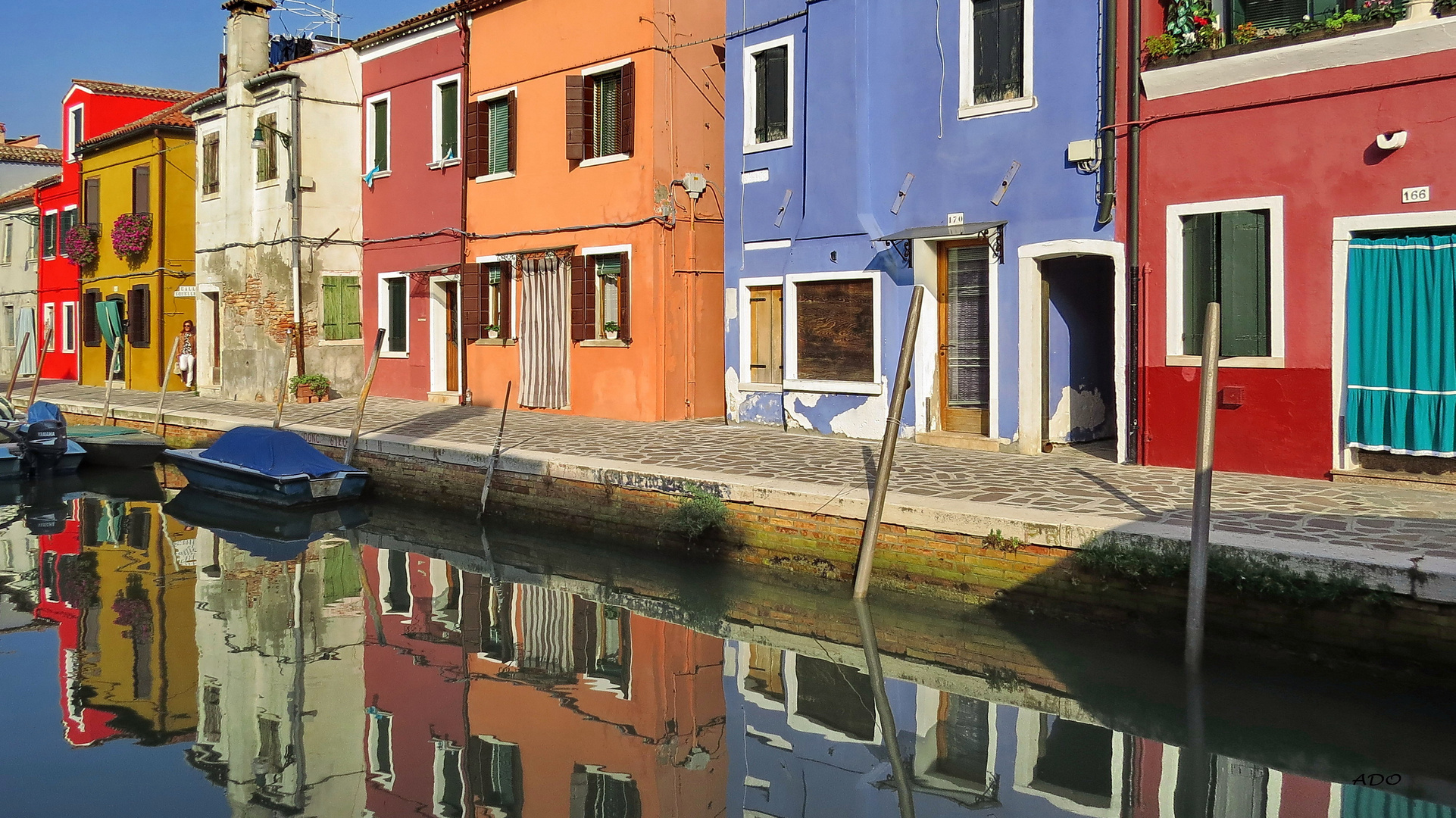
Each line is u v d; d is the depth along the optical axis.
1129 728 6.75
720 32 17.62
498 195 19.64
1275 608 7.18
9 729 6.86
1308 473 10.30
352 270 23.16
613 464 11.91
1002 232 12.78
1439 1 9.27
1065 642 8.09
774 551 10.12
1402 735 6.41
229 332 24.09
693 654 8.47
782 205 15.33
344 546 12.61
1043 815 5.54
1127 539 7.80
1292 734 6.50
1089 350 13.43
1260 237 10.59
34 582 10.94
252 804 5.71
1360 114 9.88
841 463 11.79
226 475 15.34
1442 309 9.46
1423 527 7.84
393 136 22.16
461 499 13.72
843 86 14.20
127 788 5.95
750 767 6.23
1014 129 12.64
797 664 8.19
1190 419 11.09
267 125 22.69
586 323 18.08
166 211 27.19
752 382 16.05
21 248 37.00
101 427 20.25
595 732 6.83
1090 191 11.96
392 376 22.64
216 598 10.26
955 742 6.60
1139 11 11.28
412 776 6.10
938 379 13.80
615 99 17.66
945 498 9.35
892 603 9.18
